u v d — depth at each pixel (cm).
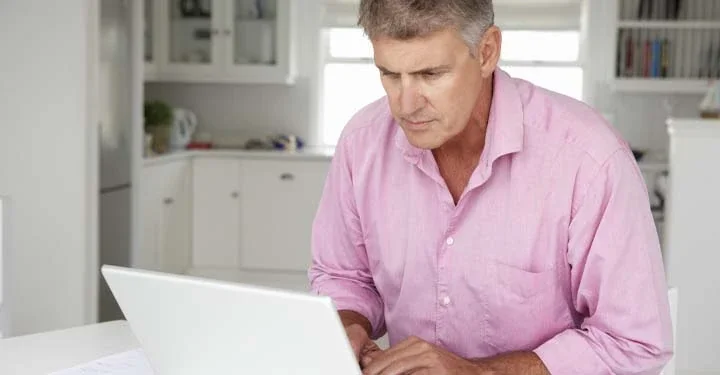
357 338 166
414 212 174
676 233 450
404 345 153
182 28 673
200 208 660
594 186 158
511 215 166
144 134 589
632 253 156
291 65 673
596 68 666
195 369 147
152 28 663
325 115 709
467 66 147
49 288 447
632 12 641
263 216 657
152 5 661
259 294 130
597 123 163
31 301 448
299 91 700
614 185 157
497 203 167
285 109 701
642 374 160
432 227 173
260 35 672
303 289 652
